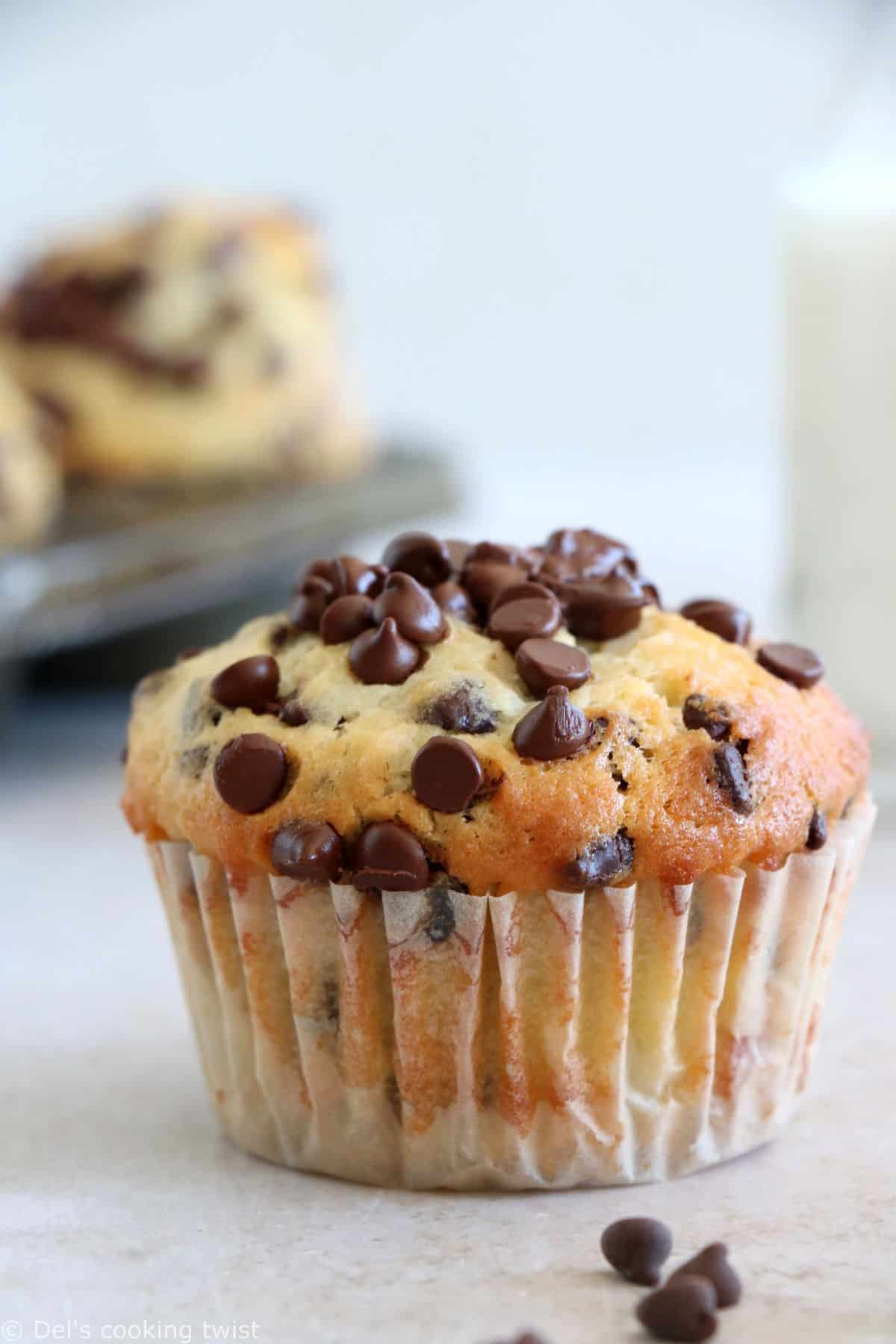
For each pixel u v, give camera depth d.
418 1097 0.27
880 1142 0.28
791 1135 0.28
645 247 0.65
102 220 0.67
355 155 0.67
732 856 0.27
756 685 0.28
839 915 0.28
